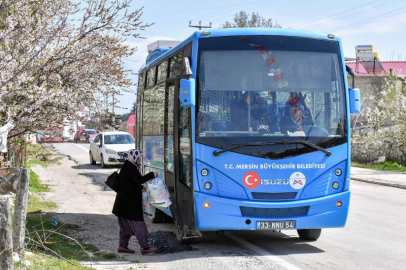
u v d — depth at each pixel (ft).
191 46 30.48
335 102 30.73
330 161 29.94
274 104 29.99
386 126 110.32
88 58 33.35
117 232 36.55
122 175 29.81
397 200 56.39
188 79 28.89
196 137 29.19
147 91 43.06
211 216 28.84
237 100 29.78
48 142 41.83
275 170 29.27
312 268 26.03
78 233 35.58
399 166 97.14
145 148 43.21
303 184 29.48
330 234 36.11
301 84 30.50
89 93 34.01
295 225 29.19
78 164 100.63
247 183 29.07
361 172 90.33
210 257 28.71
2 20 28.12
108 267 26.18
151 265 26.84
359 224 40.32
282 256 28.89
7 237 18.66
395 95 106.93
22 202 24.11
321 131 30.09
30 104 29.01
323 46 31.35
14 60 27.58
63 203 50.29
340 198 29.81
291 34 31.17
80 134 178.81
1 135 25.80
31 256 25.11
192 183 29.09
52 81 31.91
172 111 33.45
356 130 129.70
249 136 29.35
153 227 39.06
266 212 29.04
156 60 40.19
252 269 25.79
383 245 32.17
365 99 145.07
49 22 31.91
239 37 30.58
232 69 30.14
